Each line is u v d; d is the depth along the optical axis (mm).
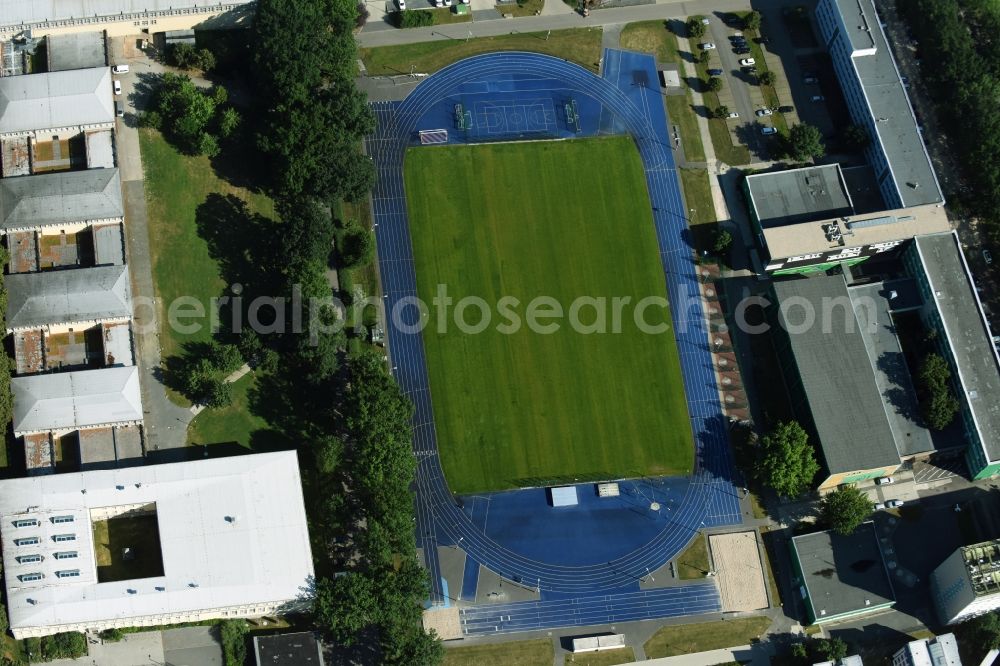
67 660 199000
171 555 198000
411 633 196500
